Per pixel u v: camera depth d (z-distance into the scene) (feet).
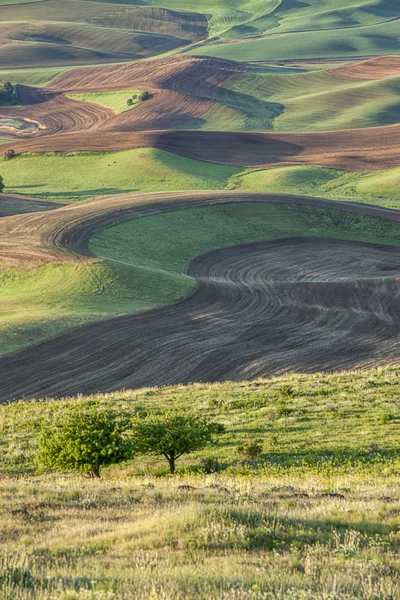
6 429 422.00
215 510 178.09
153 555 146.51
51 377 561.43
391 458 331.98
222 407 458.09
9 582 121.29
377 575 136.36
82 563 140.77
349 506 198.70
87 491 227.40
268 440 378.32
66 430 325.83
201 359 613.11
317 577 132.77
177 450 328.08
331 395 481.46
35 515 191.11
